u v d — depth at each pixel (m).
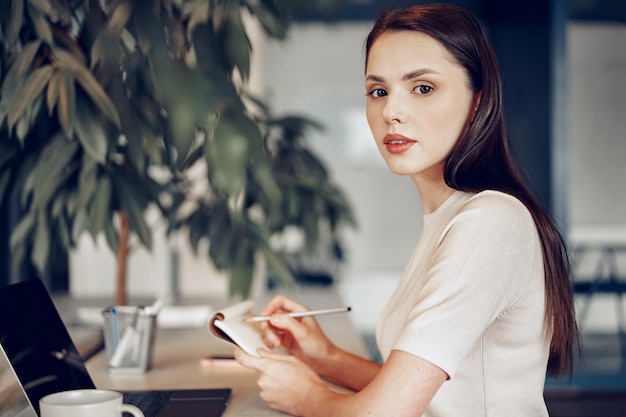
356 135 5.98
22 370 1.07
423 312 1.00
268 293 2.69
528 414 1.10
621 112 4.86
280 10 1.88
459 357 0.99
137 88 1.67
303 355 1.42
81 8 1.67
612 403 3.77
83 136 1.47
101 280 2.79
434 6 1.16
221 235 1.98
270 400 1.19
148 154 1.77
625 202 4.84
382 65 1.15
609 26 4.84
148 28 1.47
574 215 4.83
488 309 1.01
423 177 1.24
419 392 0.98
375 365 1.41
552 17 4.07
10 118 1.39
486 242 1.02
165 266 2.68
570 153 4.85
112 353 1.50
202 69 1.56
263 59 4.04
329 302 2.43
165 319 2.12
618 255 4.64
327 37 5.91
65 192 1.71
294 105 5.96
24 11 1.52
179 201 2.08
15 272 2.75
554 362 1.15
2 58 1.59
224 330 1.26
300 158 2.34
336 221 2.30
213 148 1.50
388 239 6.07
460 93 1.14
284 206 2.19
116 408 0.95
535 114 4.32
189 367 1.56
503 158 1.16
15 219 2.74
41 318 1.22
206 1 1.61
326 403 1.10
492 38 5.20
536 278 1.07
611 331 4.50
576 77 4.86
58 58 1.49
